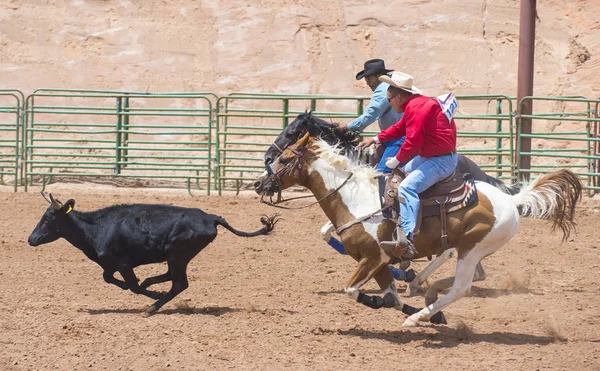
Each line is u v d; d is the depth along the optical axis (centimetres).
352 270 1355
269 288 1222
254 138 2891
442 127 930
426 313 962
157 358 862
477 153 2030
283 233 1666
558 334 967
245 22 3303
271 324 1011
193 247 1051
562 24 3344
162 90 3088
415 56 3203
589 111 2083
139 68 3141
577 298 1180
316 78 3142
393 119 1151
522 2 1961
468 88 3102
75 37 3216
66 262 1380
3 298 1124
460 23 3297
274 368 836
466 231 941
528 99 1952
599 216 1869
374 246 952
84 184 2353
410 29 3275
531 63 1970
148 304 1117
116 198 2034
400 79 935
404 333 984
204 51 3216
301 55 3203
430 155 936
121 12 3316
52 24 3250
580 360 874
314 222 1792
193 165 2138
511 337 973
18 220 1739
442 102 935
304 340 942
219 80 3133
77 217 1057
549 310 1109
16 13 3256
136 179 2414
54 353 873
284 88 3111
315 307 1110
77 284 1225
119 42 3216
